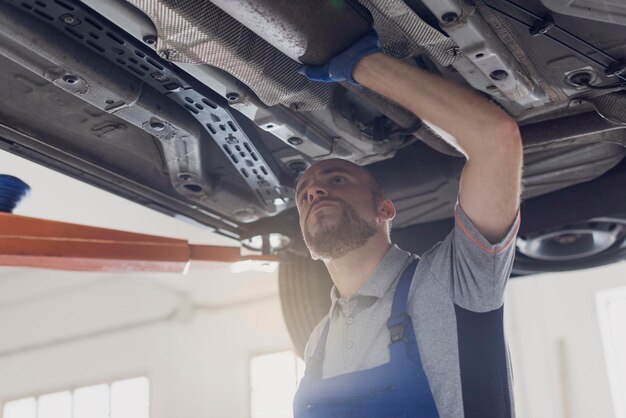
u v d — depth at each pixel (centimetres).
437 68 185
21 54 167
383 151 211
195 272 693
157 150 215
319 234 183
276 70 169
